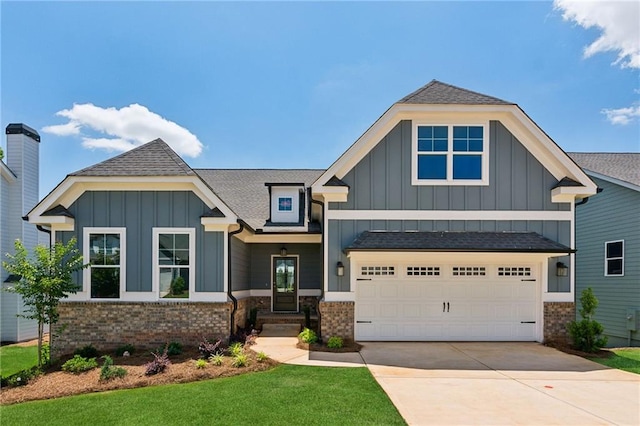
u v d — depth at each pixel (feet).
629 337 51.60
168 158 41.42
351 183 40.88
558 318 40.32
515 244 38.29
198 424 19.51
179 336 38.68
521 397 23.84
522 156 41.37
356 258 40.34
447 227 40.70
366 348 37.29
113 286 39.22
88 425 19.80
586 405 22.61
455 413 20.98
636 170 57.21
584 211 60.29
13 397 24.75
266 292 57.21
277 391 24.43
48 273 33.53
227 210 38.99
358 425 19.12
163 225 39.68
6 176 55.47
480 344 39.29
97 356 36.17
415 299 40.83
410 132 41.22
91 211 39.70
